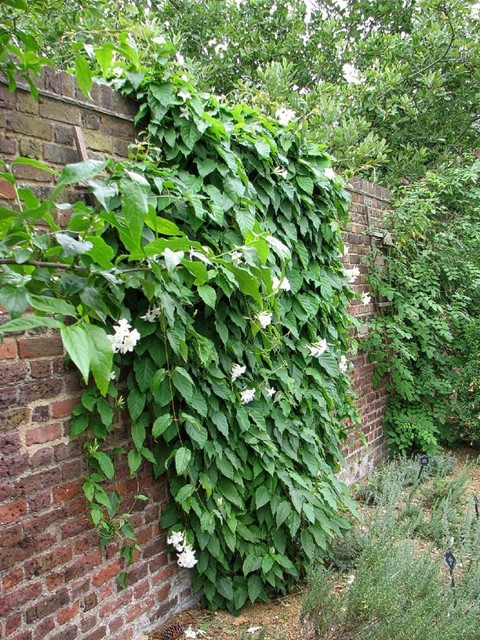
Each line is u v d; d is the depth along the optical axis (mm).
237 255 1636
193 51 6883
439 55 6305
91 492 1801
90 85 1284
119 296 964
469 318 4418
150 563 2141
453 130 6773
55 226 936
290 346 2646
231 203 2115
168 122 2057
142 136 2045
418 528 3137
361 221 4094
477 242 4535
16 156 1618
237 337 2285
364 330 4145
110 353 732
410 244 4512
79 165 749
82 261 909
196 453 2184
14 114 1605
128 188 831
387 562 2270
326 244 2990
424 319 4352
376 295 4348
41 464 1694
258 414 2379
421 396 4629
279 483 2520
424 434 4266
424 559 2350
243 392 2268
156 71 2029
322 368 2914
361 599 1977
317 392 2814
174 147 2049
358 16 7367
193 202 1919
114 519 1939
